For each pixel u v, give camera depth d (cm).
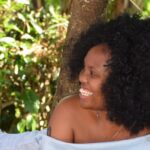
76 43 211
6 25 353
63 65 267
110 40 192
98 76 189
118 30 197
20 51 354
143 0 353
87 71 192
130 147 197
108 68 187
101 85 189
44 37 368
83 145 199
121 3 324
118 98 188
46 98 375
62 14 404
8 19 356
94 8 262
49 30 368
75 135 206
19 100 371
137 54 186
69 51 262
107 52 189
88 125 204
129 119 193
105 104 193
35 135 240
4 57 347
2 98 371
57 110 209
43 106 376
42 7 400
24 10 379
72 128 205
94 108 196
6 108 381
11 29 363
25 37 356
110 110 192
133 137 200
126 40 190
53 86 373
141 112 192
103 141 202
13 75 364
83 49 206
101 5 264
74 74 212
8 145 235
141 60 186
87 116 205
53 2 411
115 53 187
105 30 201
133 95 188
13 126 381
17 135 242
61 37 365
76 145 200
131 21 200
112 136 201
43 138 207
